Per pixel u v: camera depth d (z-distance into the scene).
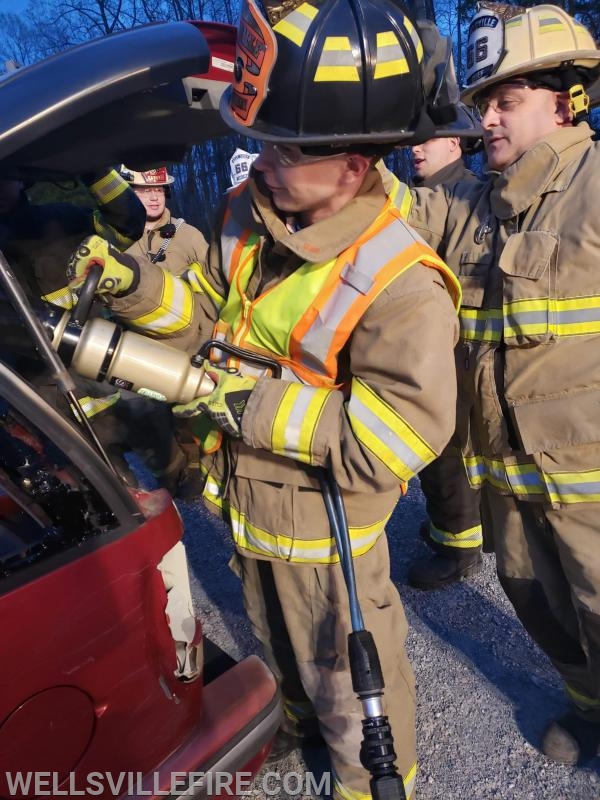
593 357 1.38
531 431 1.44
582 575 1.48
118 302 1.37
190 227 3.50
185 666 1.21
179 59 1.05
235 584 2.70
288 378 1.28
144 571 1.07
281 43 1.06
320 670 1.46
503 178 1.48
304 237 1.17
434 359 1.11
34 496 1.06
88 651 0.99
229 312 1.38
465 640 2.31
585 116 1.48
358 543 1.36
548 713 1.99
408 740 1.51
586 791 1.76
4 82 1.01
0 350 1.39
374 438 1.12
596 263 1.34
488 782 1.80
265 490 1.34
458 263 1.61
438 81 1.15
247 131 1.11
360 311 1.14
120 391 2.65
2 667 0.90
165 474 3.13
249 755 1.29
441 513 2.48
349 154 1.12
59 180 1.39
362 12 1.04
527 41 1.40
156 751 1.16
